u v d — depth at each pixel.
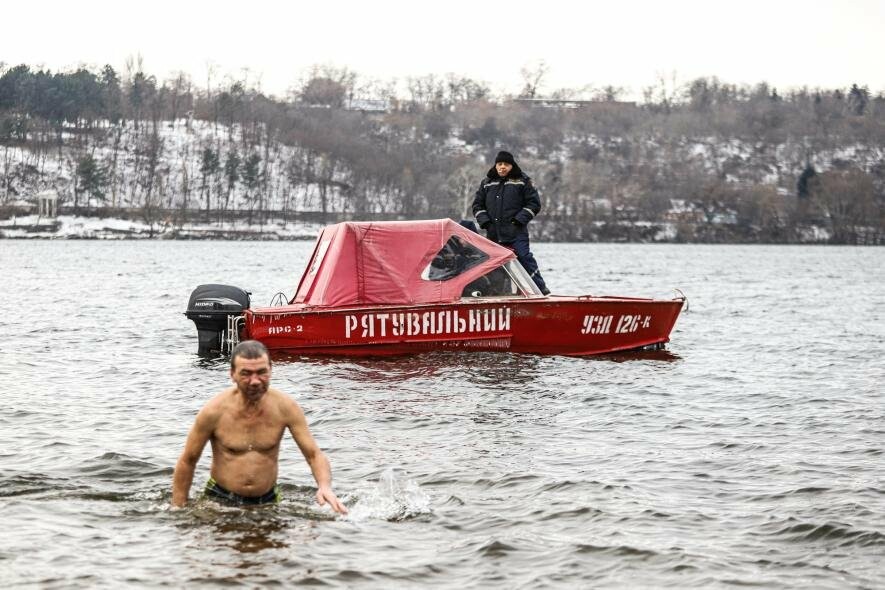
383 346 17.94
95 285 42.31
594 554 8.18
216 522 8.66
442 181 168.12
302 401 14.19
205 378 16.42
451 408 13.84
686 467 10.96
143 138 175.75
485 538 8.49
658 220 175.62
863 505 9.45
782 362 19.39
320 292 18.41
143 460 10.80
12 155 162.50
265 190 162.12
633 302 18.80
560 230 168.38
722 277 61.91
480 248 18.78
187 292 37.94
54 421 12.88
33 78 180.62
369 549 8.19
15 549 8.03
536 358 18.12
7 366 17.50
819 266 86.12
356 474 10.38
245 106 191.38
